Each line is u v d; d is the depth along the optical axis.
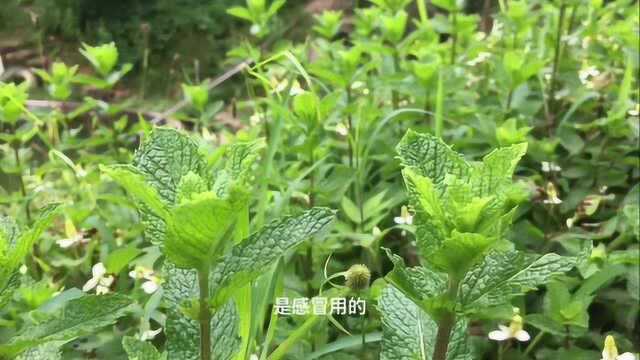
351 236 0.51
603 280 0.47
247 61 0.93
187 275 0.28
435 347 0.27
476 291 0.26
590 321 0.51
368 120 0.63
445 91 0.65
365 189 0.63
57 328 0.26
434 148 0.27
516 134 0.56
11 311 0.45
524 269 0.26
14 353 0.25
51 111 0.84
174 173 0.25
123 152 0.73
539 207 0.58
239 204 0.22
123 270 0.53
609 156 0.62
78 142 0.73
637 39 0.70
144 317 0.45
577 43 0.76
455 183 0.24
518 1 0.83
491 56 0.75
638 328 0.51
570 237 0.53
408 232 0.56
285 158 0.64
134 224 0.58
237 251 0.25
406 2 0.78
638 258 0.48
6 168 0.65
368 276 0.41
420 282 0.27
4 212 0.65
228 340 0.28
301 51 0.77
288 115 0.56
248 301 0.33
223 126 0.79
